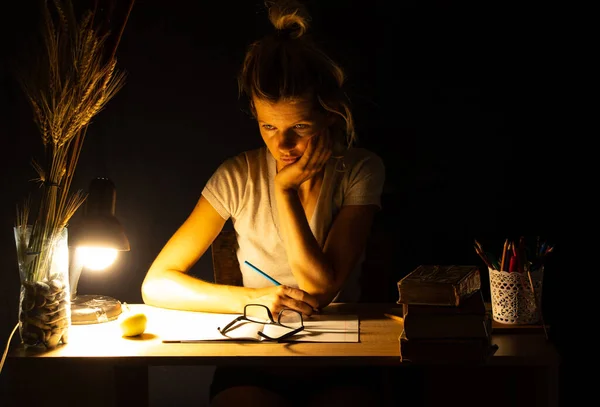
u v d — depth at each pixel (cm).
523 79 217
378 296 222
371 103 220
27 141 223
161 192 229
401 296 138
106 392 149
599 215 218
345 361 136
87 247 149
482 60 217
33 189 225
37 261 142
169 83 224
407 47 218
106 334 153
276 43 163
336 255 173
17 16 214
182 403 240
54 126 143
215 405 145
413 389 202
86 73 145
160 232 231
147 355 138
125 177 229
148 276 178
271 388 154
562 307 222
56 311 142
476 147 221
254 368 159
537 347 141
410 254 226
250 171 186
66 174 149
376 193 183
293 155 168
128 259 232
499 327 152
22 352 141
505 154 221
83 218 152
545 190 220
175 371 239
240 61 222
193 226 186
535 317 154
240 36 221
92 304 166
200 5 220
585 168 217
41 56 151
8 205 226
